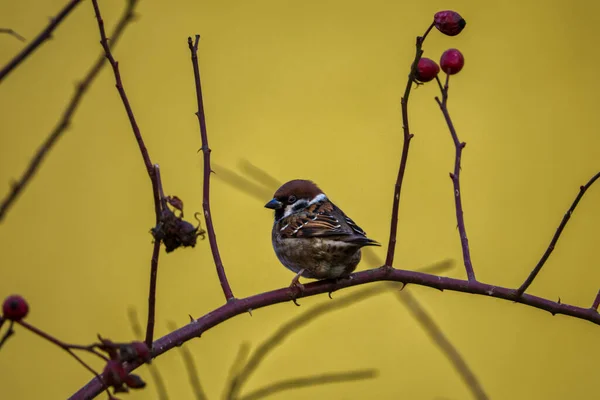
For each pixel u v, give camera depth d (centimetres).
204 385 1160
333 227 942
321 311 700
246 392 1196
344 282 747
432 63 730
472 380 779
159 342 646
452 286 720
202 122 693
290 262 967
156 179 582
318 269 926
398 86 1692
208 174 693
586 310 705
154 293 594
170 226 582
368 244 861
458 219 737
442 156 1617
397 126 1645
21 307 454
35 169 454
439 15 654
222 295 1403
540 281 1449
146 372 989
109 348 501
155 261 585
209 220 695
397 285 750
